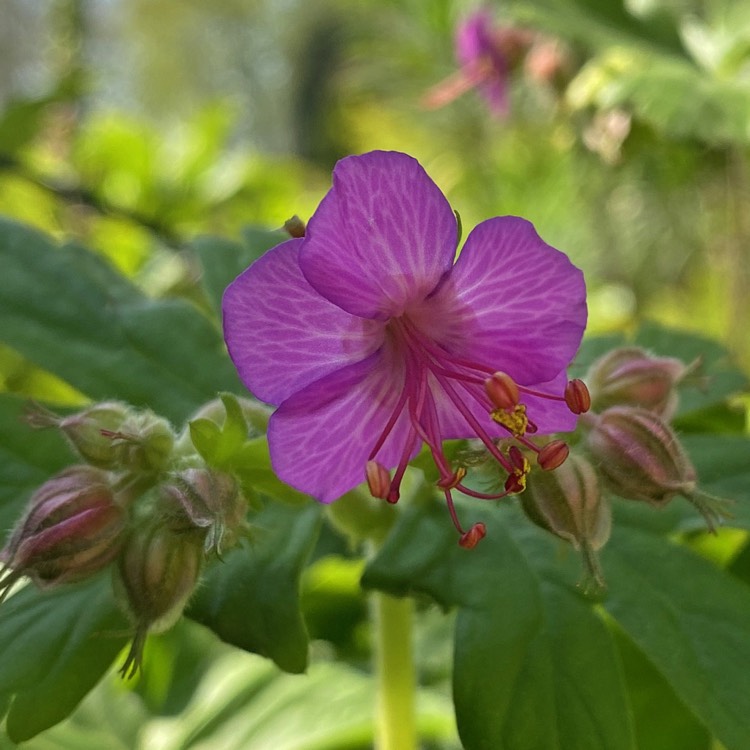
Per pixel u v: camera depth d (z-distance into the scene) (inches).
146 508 5.3
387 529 5.9
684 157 10.5
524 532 5.7
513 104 13.7
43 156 13.0
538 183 14.5
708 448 6.0
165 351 6.3
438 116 15.3
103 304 6.4
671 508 5.8
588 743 5.3
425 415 5.3
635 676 6.7
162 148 13.3
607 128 9.0
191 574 5.2
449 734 7.3
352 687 7.5
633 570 5.6
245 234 6.7
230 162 13.6
